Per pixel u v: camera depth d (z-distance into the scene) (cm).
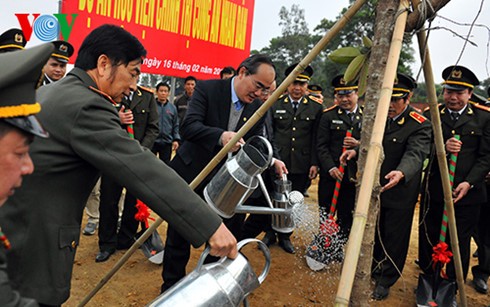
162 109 553
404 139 331
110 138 139
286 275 379
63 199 144
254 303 324
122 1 591
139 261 390
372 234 162
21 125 86
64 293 148
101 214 383
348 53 174
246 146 210
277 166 251
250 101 260
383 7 159
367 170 128
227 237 146
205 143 255
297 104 463
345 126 420
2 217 135
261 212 207
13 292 93
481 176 326
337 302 109
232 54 787
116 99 167
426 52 169
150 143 412
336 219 403
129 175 138
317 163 450
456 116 340
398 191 333
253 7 817
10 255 136
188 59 710
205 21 726
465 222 337
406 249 349
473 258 465
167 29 666
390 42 158
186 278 143
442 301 323
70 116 138
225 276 143
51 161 138
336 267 392
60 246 144
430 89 186
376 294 345
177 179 143
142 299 320
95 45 154
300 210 227
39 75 94
